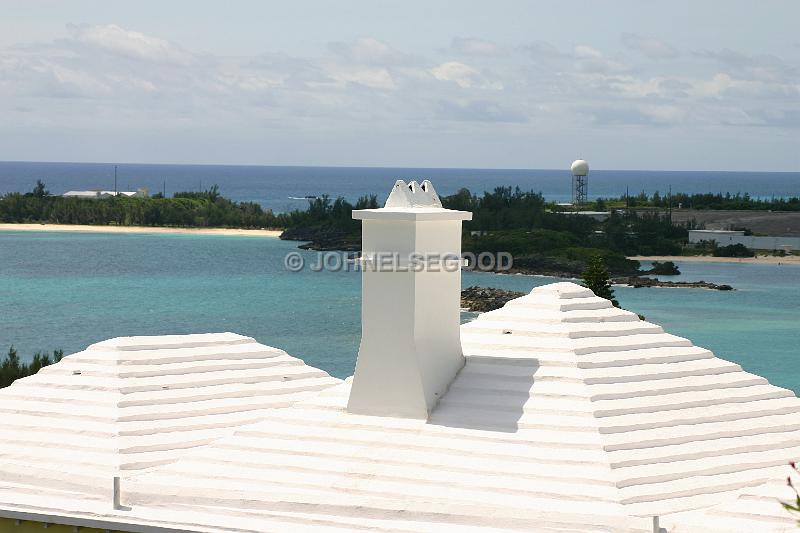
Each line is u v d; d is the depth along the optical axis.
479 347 23.44
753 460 20.98
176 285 125.69
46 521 20.55
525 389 21.92
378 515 19.55
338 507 19.80
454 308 22.78
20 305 108.12
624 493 19.23
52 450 23.02
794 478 19.22
